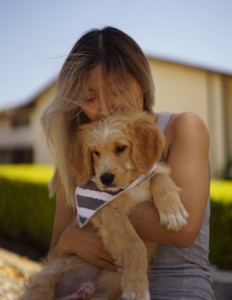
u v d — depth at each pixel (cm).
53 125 92
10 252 228
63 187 95
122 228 77
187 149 78
